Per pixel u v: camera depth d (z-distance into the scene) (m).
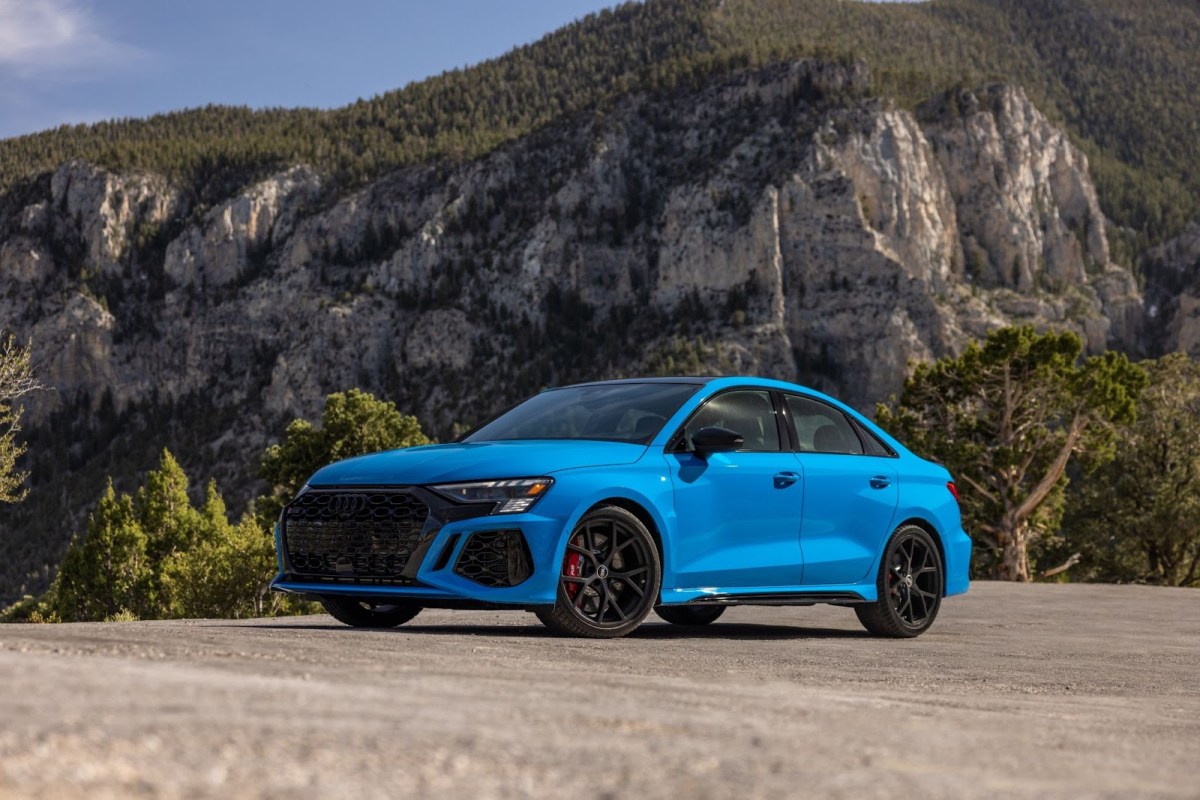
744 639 7.18
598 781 2.04
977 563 46.59
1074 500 55.66
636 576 6.66
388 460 6.73
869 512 7.93
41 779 1.71
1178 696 5.19
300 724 2.37
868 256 196.00
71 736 2.03
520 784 1.97
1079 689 5.24
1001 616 12.04
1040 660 6.71
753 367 189.88
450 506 6.23
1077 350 44.66
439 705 2.85
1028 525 47.66
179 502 39.44
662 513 6.76
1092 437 45.97
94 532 37.47
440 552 6.19
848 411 8.25
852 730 2.94
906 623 8.14
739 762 2.31
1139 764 2.77
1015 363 44.91
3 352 23.44
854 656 6.22
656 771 2.16
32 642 4.12
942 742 2.83
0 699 2.42
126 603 36.09
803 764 2.34
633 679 4.06
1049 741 3.05
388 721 2.51
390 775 1.96
